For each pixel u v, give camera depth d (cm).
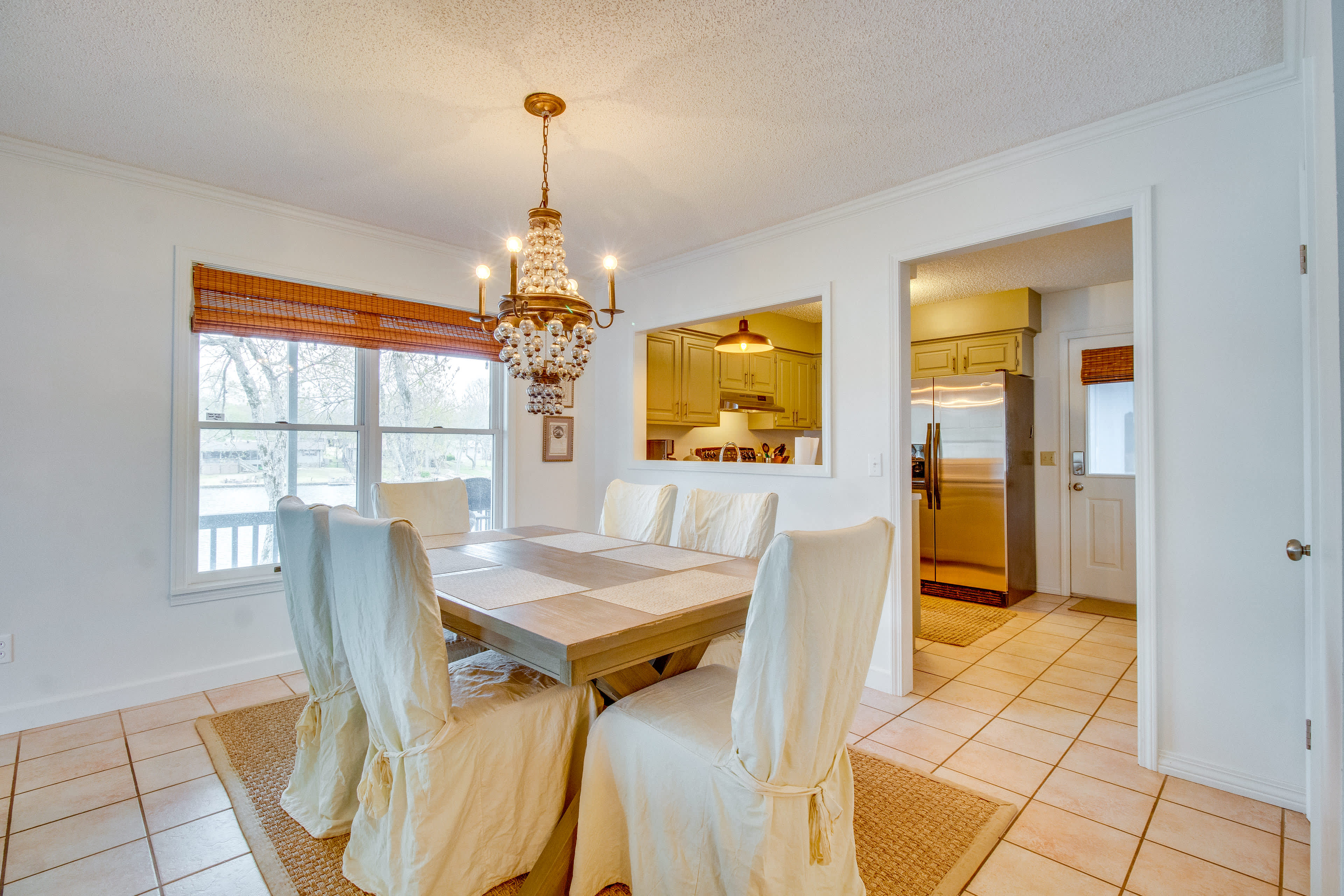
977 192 258
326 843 172
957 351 481
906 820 183
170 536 273
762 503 251
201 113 218
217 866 163
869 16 167
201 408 287
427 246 359
